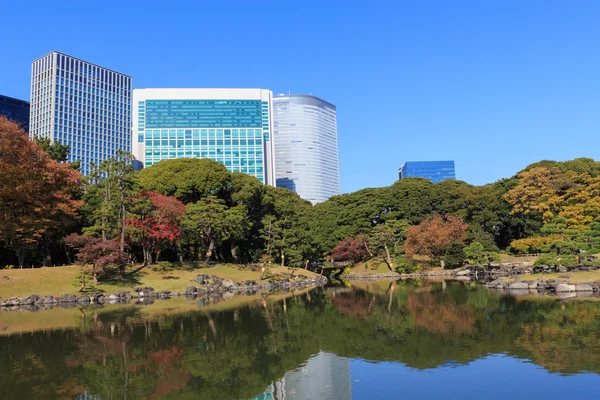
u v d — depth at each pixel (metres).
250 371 16.78
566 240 44.12
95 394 14.52
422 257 72.56
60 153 60.47
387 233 69.12
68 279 45.34
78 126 171.00
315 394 13.97
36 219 46.03
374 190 82.19
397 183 83.19
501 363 16.14
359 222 76.06
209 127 161.88
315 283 60.66
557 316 24.83
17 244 46.84
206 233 58.00
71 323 28.73
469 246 64.00
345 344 20.53
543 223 66.69
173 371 17.00
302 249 64.75
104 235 47.41
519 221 70.62
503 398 12.84
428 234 64.44
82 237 44.19
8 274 43.84
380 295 41.38
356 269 73.50
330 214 82.56
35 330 26.27
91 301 41.88
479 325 23.17
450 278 61.25
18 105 167.00
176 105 162.00
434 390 13.77
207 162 65.75
